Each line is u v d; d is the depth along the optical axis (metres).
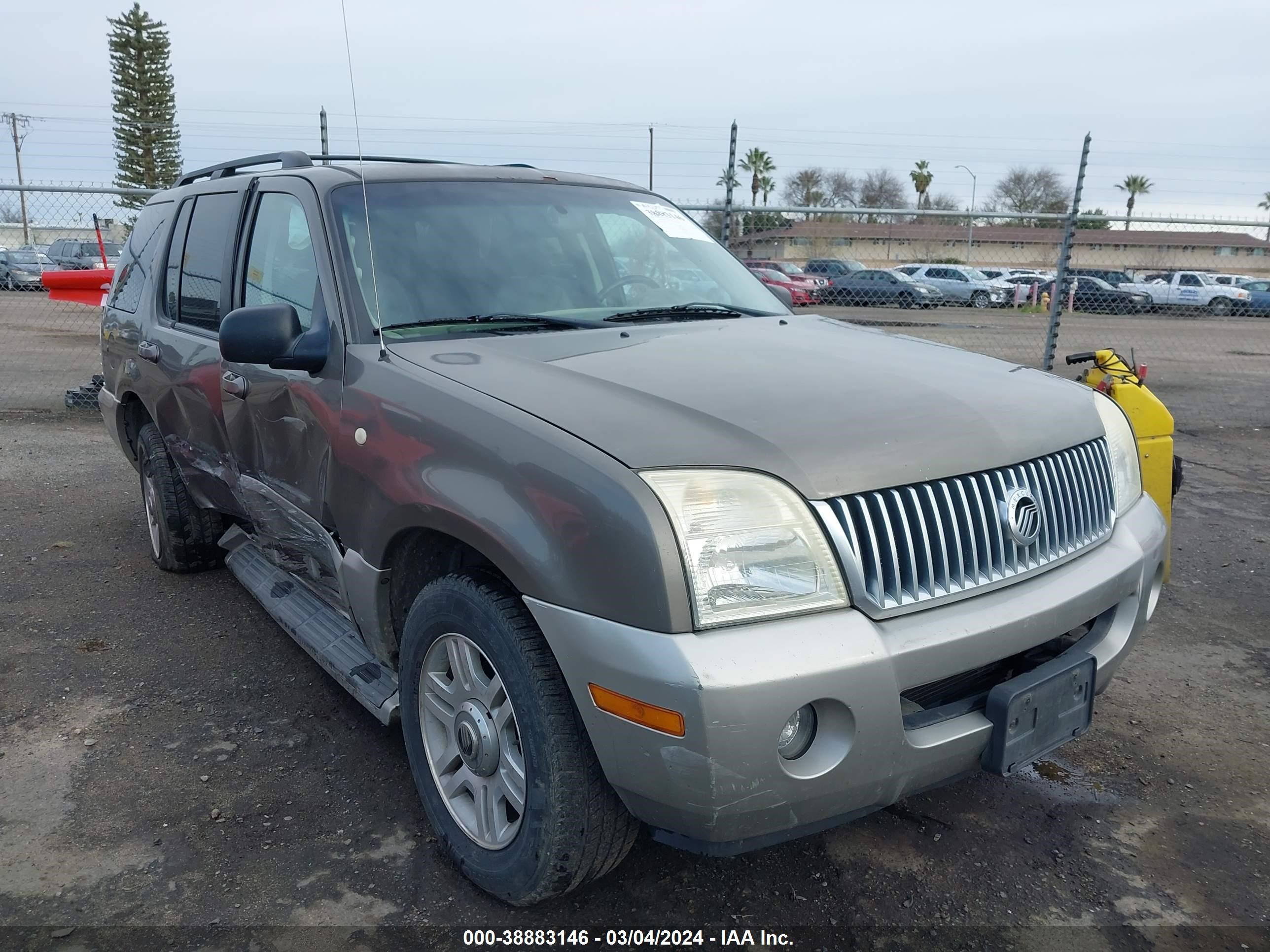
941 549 2.20
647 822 2.08
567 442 2.11
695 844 2.10
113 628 4.19
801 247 15.97
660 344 2.83
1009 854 2.72
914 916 2.46
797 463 2.10
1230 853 2.75
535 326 2.97
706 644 1.92
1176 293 21.73
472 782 2.47
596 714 2.01
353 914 2.42
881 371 2.66
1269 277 26.58
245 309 2.76
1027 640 2.27
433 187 3.32
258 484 3.39
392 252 3.02
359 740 3.28
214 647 4.01
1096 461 2.72
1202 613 4.54
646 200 3.93
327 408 2.81
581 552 2.01
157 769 3.07
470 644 2.38
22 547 5.26
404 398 2.51
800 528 2.05
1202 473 7.55
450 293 3.00
